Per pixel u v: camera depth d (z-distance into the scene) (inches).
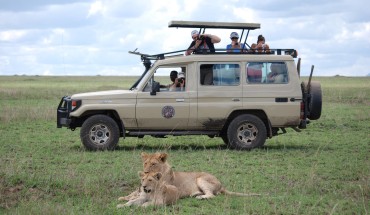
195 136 640.4
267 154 500.1
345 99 1325.0
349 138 624.7
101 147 514.9
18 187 352.2
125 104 517.0
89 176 383.2
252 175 404.8
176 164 446.6
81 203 313.6
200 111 522.9
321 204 318.0
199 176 331.9
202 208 296.7
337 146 560.7
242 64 529.3
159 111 519.2
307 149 538.3
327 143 572.4
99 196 330.0
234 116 534.6
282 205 311.6
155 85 517.7
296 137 639.1
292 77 534.0
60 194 337.4
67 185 358.6
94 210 298.7
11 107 976.9
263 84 531.5
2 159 454.0
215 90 525.7
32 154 491.5
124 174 390.3
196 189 328.8
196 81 524.1
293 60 535.5
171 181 319.0
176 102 521.3
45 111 877.8
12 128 698.8
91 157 476.4
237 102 526.6
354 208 307.9
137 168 416.5
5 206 312.2
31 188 350.6
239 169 423.8
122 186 364.5
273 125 534.3
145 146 552.7
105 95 519.5
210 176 333.4
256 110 534.3
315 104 531.2
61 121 528.1
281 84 532.4
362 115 869.2
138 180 372.8
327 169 428.5
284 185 370.3
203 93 524.1
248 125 527.8
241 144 525.7
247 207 303.0
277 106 529.7
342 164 449.4
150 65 542.9
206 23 547.2
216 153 505.4
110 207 307.1
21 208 297.3
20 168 400.5
